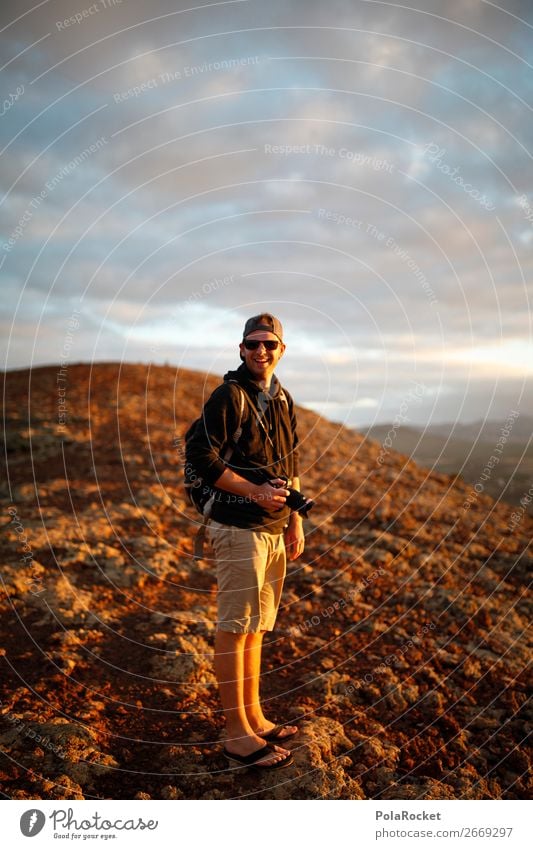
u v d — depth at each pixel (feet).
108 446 26.63
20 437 26.81
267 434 8.74
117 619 13.48
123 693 10.85
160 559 16.76
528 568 18.28
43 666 11.23
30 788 8.25
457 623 14.69
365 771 9.38
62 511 19.20
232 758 8.93
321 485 25.13
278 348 8.85
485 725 10.94
